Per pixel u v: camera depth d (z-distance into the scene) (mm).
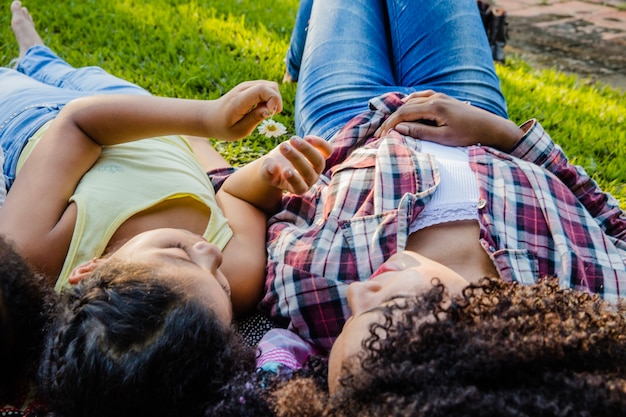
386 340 1114
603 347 1070
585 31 4871
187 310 1255
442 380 1025
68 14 3438
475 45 2262
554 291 1226
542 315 1118
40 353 1354
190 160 1910
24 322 1372
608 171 2768
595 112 3371
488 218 1637
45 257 1553
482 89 2207
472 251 1613
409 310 1165
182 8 3658
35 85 2137
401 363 1063
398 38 2363
